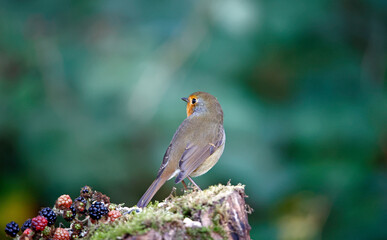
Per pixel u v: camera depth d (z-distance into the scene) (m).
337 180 11.23
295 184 11.29
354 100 12.13
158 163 11.09
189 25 11.95
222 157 11.02
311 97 12.22
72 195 11.41
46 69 12.43
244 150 11.12
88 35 12.96
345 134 11.55
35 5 13.20
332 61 12.52
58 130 11.61
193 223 5.80
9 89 12.37
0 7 13.08
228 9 11.77
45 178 11.42
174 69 11.64
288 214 11.56
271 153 11.44
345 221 11.10
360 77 12.34
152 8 12.80
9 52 12.65
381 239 10.75
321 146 11.62
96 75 11.80
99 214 6.05
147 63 11.80
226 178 11.03
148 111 11.27
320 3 12.51
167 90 11.45
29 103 12.09
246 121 11.23
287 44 12.33
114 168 11.29
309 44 12.52
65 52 12.65
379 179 11.35
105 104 11.66
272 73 12.38
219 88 11.54
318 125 11.64
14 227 5.88
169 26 12.43
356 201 11.21
